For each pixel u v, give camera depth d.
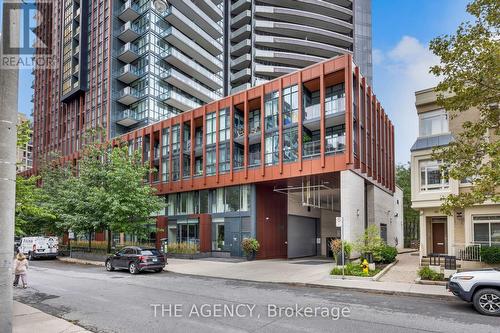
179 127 37.22
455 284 10.92
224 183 31.98
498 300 10.06
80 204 29.36
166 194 38.19
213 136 33.81
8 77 5.60
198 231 33.62
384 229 34.31
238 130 32.69
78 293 13.77
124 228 28.12
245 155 30.52
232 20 78.00
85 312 10.50
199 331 8.44
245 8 77.62
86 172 30.80
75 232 31.62
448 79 13.29
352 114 25.30
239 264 25.22
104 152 32.09
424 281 15.35
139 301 12.09
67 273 21.00
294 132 27.91
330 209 36.91
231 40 77.88
